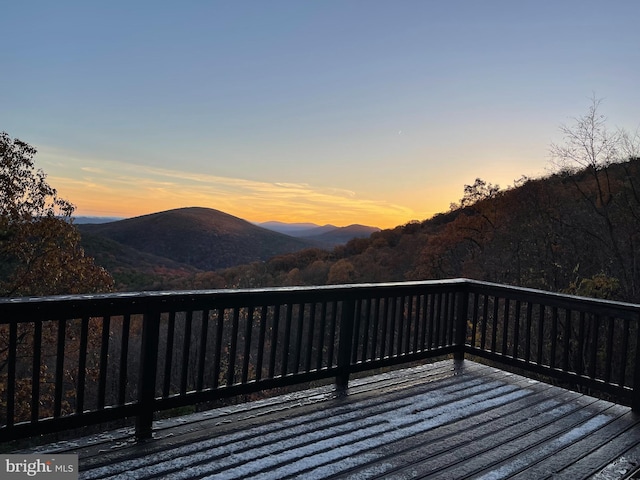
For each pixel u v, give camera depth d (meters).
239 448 2.45
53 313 2.23
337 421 2.92
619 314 3.46
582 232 14.02
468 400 3.46
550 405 3.40
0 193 12.52
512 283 16.66
